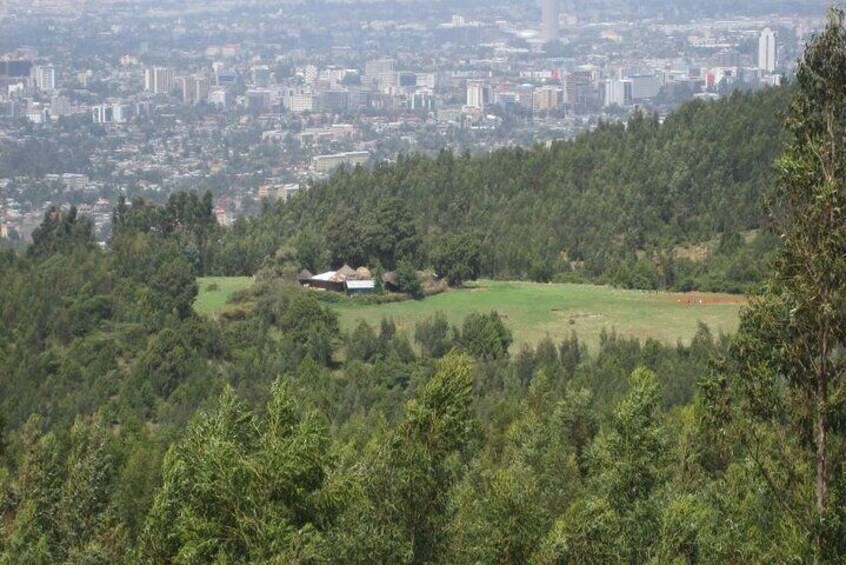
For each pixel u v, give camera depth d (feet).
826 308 125.18
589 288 493.36
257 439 132.16
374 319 435.12
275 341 396.57
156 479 215.92
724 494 149.28
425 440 136.05
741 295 470.80
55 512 194.18
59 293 417.90
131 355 377.30
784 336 129.80
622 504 161.79
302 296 422.00
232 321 414.62
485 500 160.04
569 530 147.95
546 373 320.70
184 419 319.68
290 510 124.98
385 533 129.49
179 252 468.75
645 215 553.64
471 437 142.10
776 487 133.39
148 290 411.54
